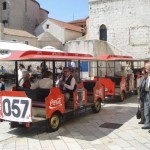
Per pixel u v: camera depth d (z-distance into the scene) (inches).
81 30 2217.0
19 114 334.0
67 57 392.5
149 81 350.3
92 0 1210.0
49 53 377.4
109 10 1174.3
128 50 1141.7
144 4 1097.4
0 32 1683.1
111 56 623.8
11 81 820.0
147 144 305.0
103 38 1202.0
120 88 599.8
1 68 1090.7
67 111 392.8
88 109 492.4
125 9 1138.0
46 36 1996.8
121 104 568.4
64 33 2047.2
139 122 395.5
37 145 307.3
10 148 299.0
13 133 356.2
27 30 2315.5
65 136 339.6
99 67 789.2
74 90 413.1
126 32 1141.7
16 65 391.5
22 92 330.3
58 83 421.1
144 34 1105.4
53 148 296.5
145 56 1106.1
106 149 290.2
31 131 363.6
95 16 1211.2
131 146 298.8
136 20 1118.4
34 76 558.9
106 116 450.3
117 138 327.9
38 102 372.8
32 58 338.6
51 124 355.3
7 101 343.0
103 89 503.8
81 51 958.4
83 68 866.8
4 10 2133.4
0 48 535.8
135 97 674.8
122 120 419.5
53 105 355.6
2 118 348.5
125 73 666.8
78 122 410.3
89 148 294.2
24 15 2276.1
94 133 350.6
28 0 2319.1
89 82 484.7
